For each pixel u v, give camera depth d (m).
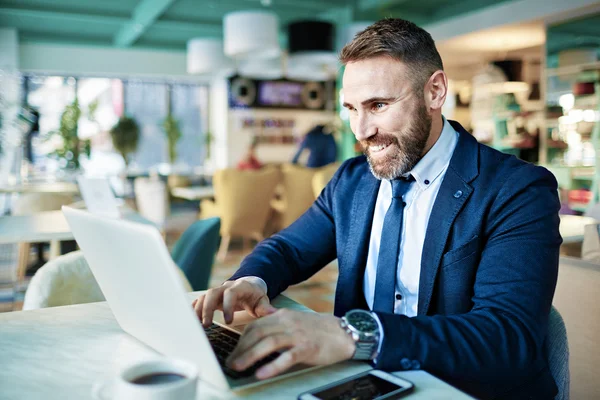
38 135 9.89
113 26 9.63
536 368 1.00
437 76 1.12
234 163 11.64
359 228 1.29
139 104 11.85
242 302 1.08
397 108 1.09
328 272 5.19
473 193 1.11
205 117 12.45
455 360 0.83
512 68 7.10
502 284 0.97
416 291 1.17
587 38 5.61
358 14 8.37
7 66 9.48
